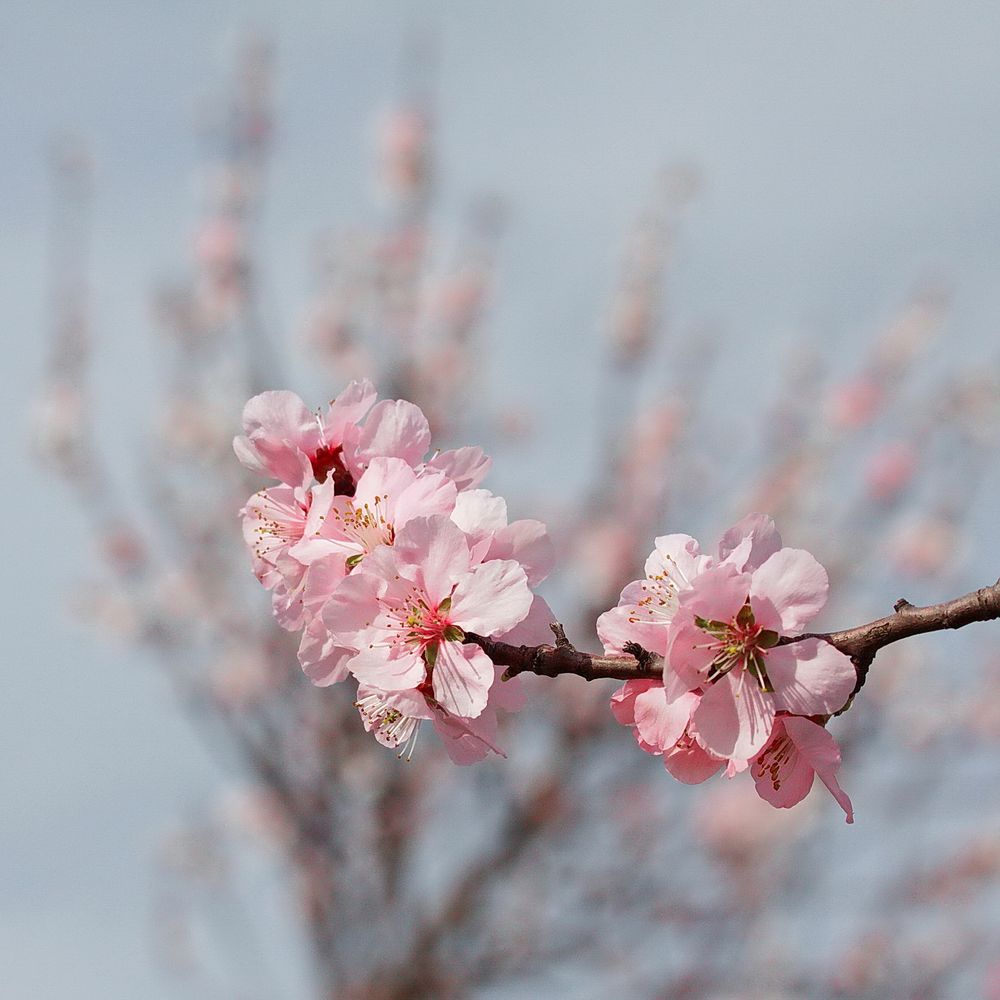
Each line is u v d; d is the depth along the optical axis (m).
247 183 10.59
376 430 3.21
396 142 11.03
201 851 10.84
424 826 9.62
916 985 10.07
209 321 10.42
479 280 11.22
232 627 9.90
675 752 2.76
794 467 10.52
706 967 9.55
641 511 10.55
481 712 2.83
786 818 9.70
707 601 2.66
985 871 10.15
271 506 3.20
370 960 9.41
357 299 11.07
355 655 2.99
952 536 10.42
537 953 9.38
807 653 2.64
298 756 9.59
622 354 10.74
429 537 2.90
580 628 10.08
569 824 9.55
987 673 10.30
